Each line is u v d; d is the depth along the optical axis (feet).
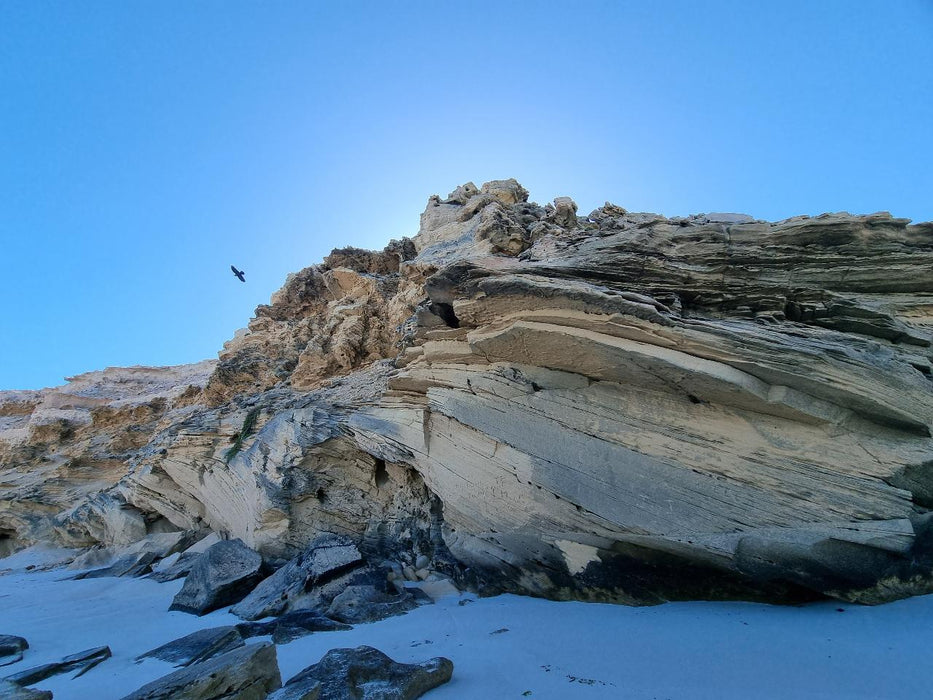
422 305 41.50
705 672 19.26
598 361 31.42
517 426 34.63
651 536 27.50
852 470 25.05
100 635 34.22
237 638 27.73
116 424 109.50
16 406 149.07
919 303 31.30
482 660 23.02
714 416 28.81
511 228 50.31
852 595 23.90
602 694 18.30
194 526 68.08
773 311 32.22
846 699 16.15
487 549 36.63
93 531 79.92
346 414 51.49
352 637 28.19
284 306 99.76
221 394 81.46
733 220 42.37
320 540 44.80
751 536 24.91
